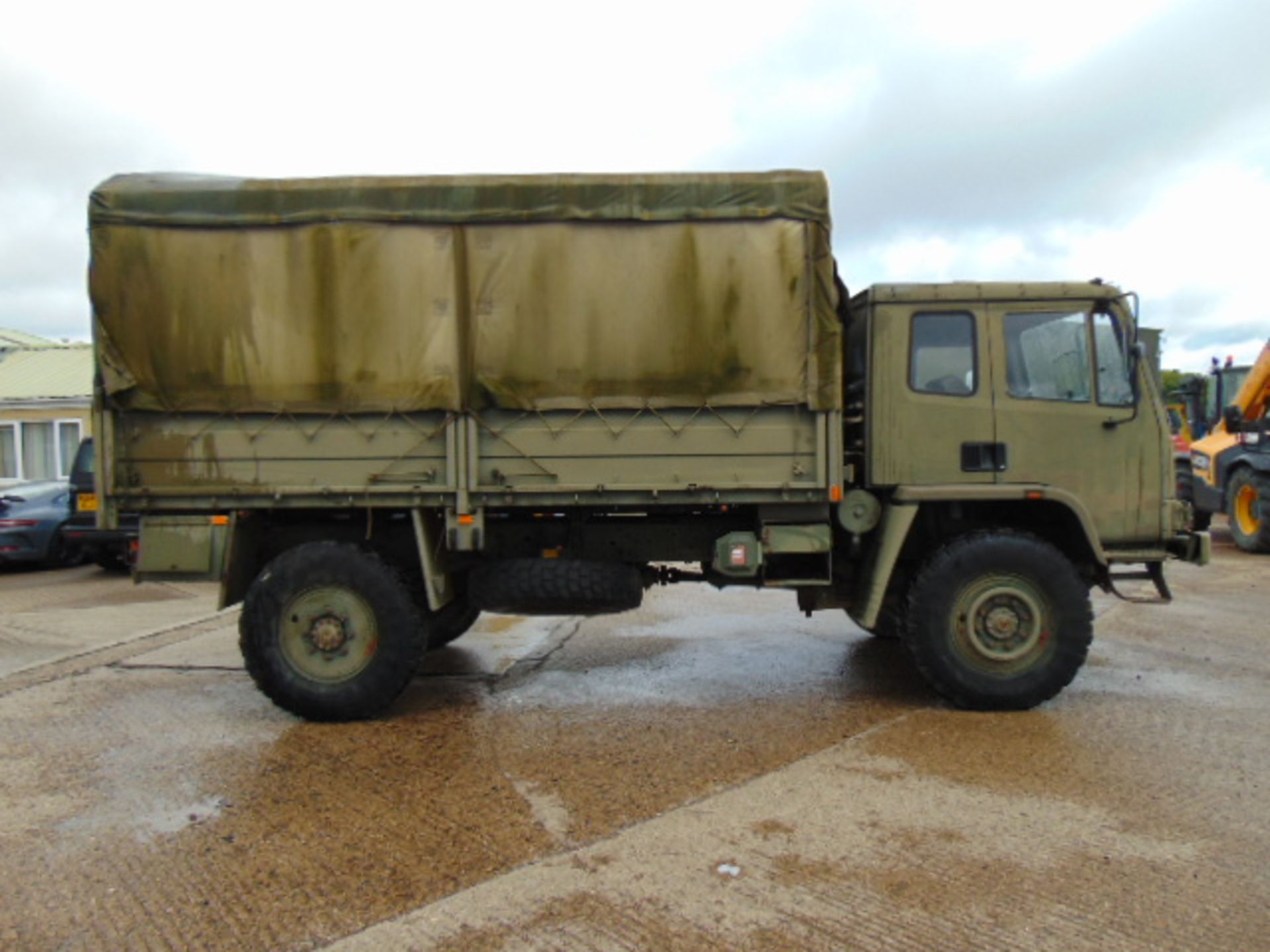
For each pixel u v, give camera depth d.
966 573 5.22
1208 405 14.31
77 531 12.43
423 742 4.85
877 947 2.85
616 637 7.51
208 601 10.21
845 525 5.46
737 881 3.27
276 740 4.90
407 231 5.11
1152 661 6.43
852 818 3.79
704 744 4.76
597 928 2.97
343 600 5.19
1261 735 4.79
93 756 4.67
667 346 5.12
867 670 6.33
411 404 5.12
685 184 5.07
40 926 3.02
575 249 5.10
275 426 5.18
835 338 5.13
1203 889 3.18
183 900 3.19
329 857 3.50
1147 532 5.45
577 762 4.52
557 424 5.15
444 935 2.95
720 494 5.18
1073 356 5.46
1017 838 3.59
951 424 5.42
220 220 5.09
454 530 5.17
